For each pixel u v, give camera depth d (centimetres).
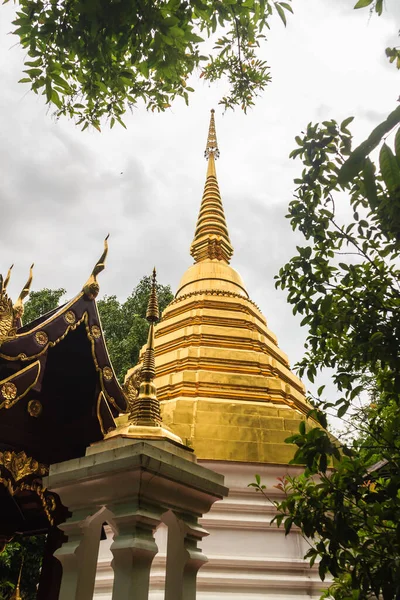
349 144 487
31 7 461
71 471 433
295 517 468
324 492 455
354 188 487
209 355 1525
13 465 631
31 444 664
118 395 714
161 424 507
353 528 450
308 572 1142
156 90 611
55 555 424
